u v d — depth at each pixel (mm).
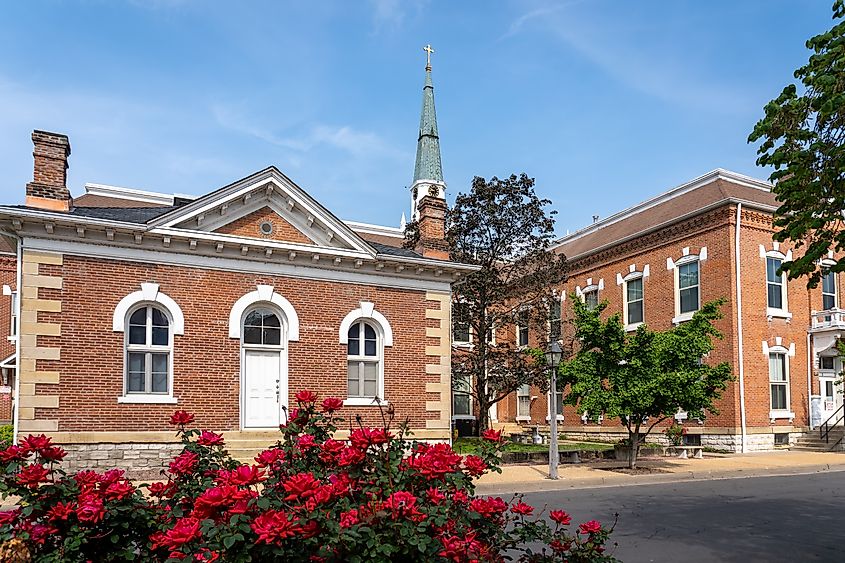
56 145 16359
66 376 15586
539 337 28984
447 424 20125
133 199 29047
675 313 28672
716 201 27203
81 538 4488
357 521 4098
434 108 54344
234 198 17578
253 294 17938
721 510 13555
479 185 27656
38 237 15617
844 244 8578
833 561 9258
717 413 20266
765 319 26984
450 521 4523
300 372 18312
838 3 8031
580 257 34281
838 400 28562
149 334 16703
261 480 4469
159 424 16422
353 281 19312
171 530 4148
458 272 20828
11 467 4730
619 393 19828
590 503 14500
